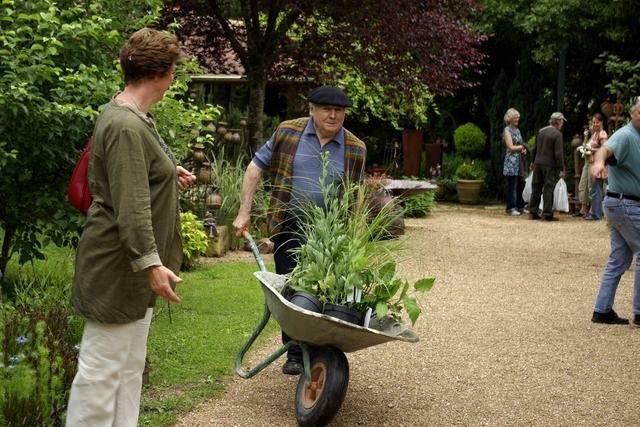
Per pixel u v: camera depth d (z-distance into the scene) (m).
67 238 6.73
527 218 16.48
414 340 4.35
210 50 13.73
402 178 19.39
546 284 9.08
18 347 4.49
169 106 6.89
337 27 12.62
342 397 4.34
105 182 3.37
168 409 4.63
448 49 12.96
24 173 6.42
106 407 3.47
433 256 10.76
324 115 5.05
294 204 5.07
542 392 5.28
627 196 6.86
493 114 21.77
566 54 20.56
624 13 17.58
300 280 4.62
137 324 3.60
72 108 5.85
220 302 7.46
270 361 4.80
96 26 6.24
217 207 10.73
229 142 13.23
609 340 6.62
